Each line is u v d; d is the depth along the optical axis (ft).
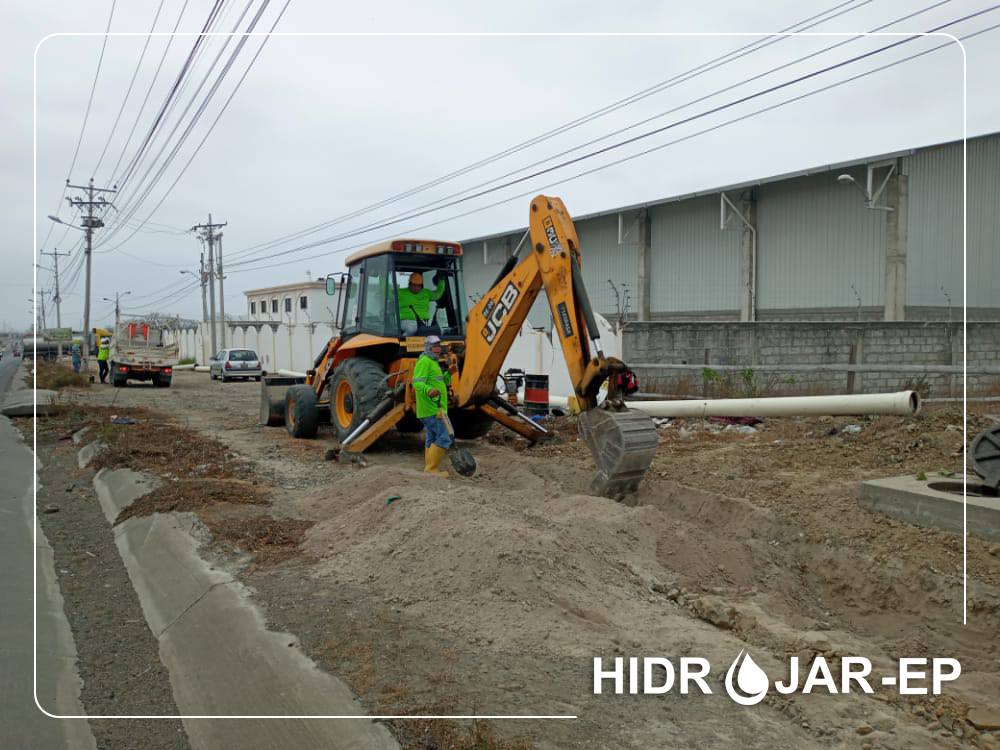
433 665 13.84
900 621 18.88
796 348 51.49
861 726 12.40
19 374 123.95
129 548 23.66
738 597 19.22
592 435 24.67
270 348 123.03
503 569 16.71
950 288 66.74
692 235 80.43
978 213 68.03
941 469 25.79
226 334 155.12
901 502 22.24
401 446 38.04
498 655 14.29
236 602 17.29
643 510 22.35
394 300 35.17
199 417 54.29
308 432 40.88
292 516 24.47
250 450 37.37
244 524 22.93
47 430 50.60
